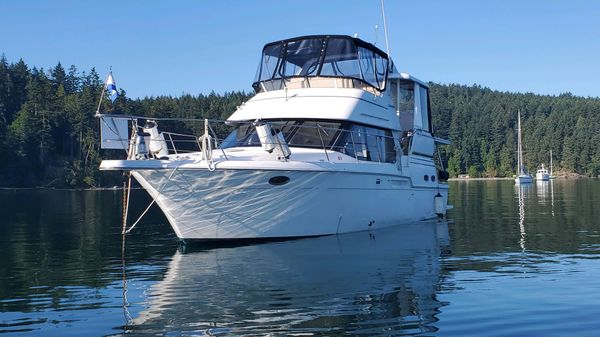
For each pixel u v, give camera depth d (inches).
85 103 2928.2
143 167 398.9
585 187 1871.3
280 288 297.4
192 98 3622.0
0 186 2632.9
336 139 499.5
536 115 4886.8
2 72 3607.3
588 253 402.6
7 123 3420.3
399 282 309.7
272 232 463.5
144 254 414.3
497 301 268.1
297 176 447.5
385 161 565.3
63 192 2097.7
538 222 618.5
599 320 237.9
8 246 463.8
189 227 439.2
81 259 395.2
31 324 238.1
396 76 639.8
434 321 237.8
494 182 3257.9
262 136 438.3
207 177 418.3
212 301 272.1
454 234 514.9
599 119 4311.0
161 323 237.6
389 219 563.5
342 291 289.9
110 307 263.6
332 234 500.4
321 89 541.3
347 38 562.3
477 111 4771.2
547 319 239.8
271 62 581.6
